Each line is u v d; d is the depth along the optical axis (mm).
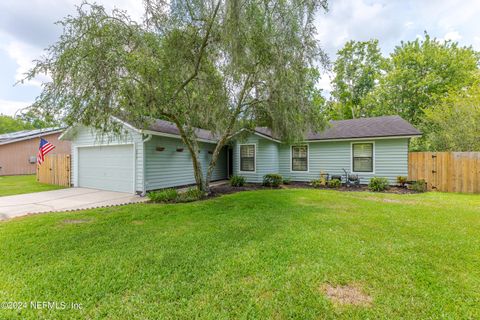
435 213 5344
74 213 5625
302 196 7723
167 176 10016
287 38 5711
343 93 22672
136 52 4980
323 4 5625
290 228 4344
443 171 9000
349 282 2553
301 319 2018
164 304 2205
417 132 9344
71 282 2574
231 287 2465
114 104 4777
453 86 15773
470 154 8547
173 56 5820
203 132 13148
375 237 3848
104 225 4621
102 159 9984
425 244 3543
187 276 2684
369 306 2172
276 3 5488
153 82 5277
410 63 18000
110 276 2691
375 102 19703
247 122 8359
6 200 7746
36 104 4641
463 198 7320
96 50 4488
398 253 3236
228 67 6152
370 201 6840
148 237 3930
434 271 2771
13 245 3582
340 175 10984
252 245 3551
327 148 11383
